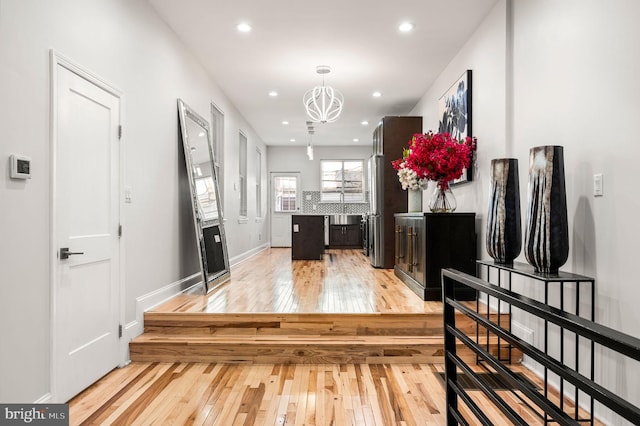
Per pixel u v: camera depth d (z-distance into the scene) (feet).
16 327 6.81
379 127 22.63
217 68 17.60
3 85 6.63
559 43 9.04
